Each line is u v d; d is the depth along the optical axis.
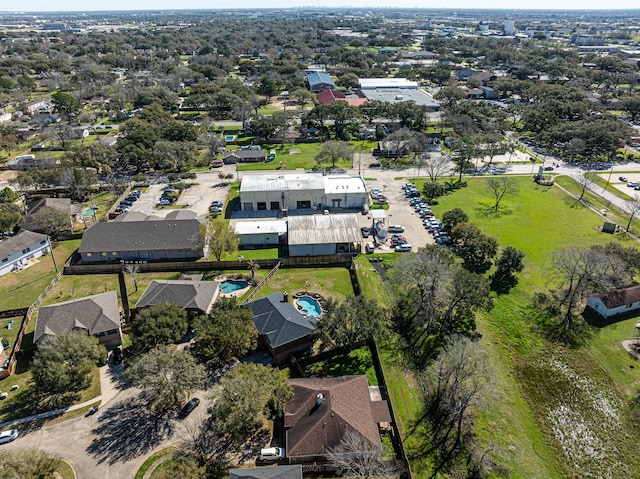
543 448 53.22
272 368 58.97
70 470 48.38
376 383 60.97
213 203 114.56
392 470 47.16
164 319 63.53
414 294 78.31
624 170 140.75
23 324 70.25
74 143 162.25
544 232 101.50
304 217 98.19
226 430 49.62
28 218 100.56
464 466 50.28
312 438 49.53
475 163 147.25
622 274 75.69
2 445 51.41
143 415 55.56
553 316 74.44
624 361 65.25
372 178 134.00
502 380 62.22
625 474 50.50
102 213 112.12
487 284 72.38
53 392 58.00
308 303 77.62
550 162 148.38
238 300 77.62
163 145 135.38
